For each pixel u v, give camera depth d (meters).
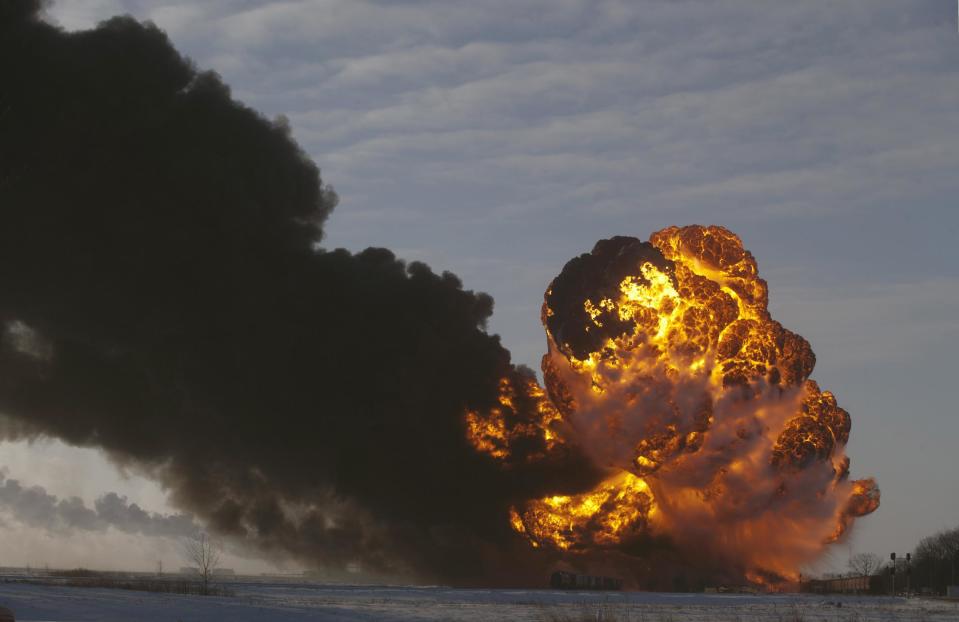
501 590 122.25
